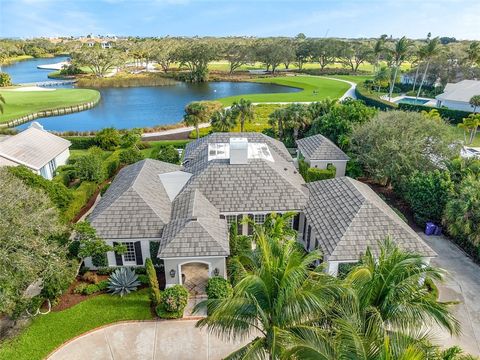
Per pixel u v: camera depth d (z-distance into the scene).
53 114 90.56
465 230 28.98
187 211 28.92
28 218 21.73
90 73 159.00
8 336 22.20
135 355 21.17
